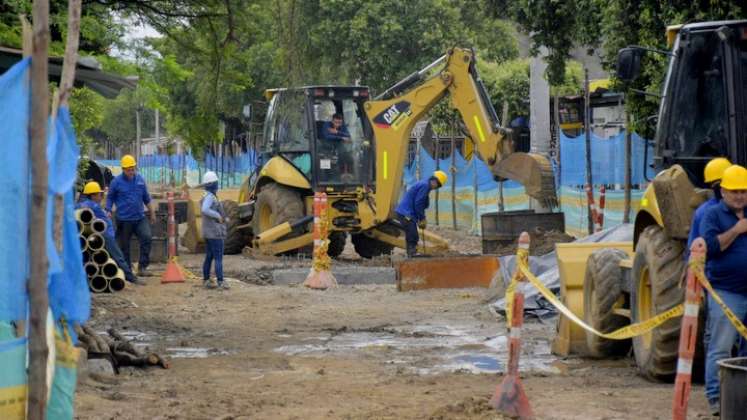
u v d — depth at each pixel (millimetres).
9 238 7426
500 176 23297
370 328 16969
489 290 19516
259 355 14500
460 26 44156
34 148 7383
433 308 19141
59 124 7742
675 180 11250
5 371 7508
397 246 27859
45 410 7590
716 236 9836
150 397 11391
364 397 11375
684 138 11938
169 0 20875
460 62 24578
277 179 27703
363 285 22938
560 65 26609
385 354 14570
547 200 23359
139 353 13336
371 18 42500
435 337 16047
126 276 22203
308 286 22266
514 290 10273
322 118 27750
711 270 9961
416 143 40750
